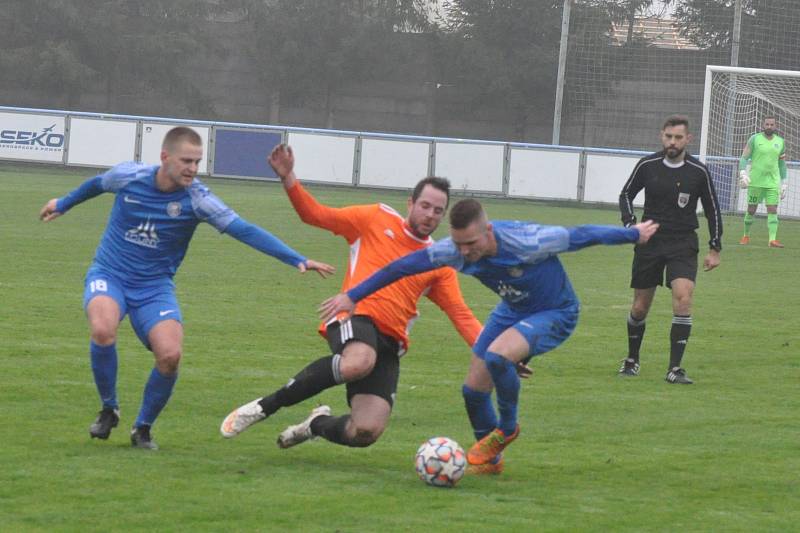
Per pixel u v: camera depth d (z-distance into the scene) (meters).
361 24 102.81
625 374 20.95
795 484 13.54
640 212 63.31
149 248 14.13
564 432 16.09
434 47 102.94
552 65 97.56
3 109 67.69
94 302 13.82
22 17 98.56
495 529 11.20
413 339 23.73
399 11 102.06
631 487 13.19
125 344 21.52
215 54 104.31
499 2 100.12
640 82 90.88
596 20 89.44
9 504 11.41
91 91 102.06
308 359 20.77
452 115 104.25
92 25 98.88
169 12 101.56
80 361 19.44
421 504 12.06
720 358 22.95
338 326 13.72
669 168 21.03
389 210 14.00
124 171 14.08
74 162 67.88
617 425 16.62
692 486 13.32
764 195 47.56
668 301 31.50
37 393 16.94
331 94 104.94
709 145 62.88
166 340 13.72
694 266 20.81
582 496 12.70
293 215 50.00
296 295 28.97
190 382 18.34
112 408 14.13
